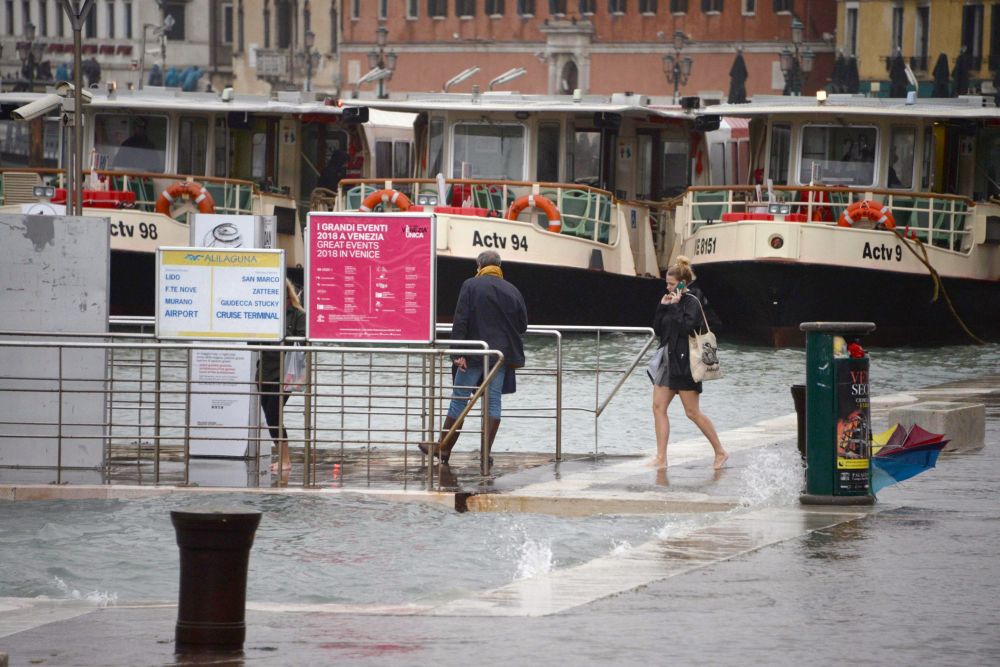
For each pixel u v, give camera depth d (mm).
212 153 106688
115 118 105438
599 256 95375
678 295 42656
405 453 40500
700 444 47688
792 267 91375
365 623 25078
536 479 40844
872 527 32594
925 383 76188
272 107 105562
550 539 34781
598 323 97375
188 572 23844
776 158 98750
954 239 96312
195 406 44312
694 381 42500
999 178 100312
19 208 101250
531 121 99438
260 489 39438
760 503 36562
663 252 106062
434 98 103312
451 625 24766
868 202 93250
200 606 23797
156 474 40438
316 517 37125
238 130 108750
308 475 41000
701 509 36781
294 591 30891
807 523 33125
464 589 31078
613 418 61438
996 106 97188
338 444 49812
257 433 44031
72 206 73312
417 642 23703
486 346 41938
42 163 113500
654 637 23859
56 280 42594
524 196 97000
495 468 43312
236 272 43031
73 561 33719
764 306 92938
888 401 58750
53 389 41719
